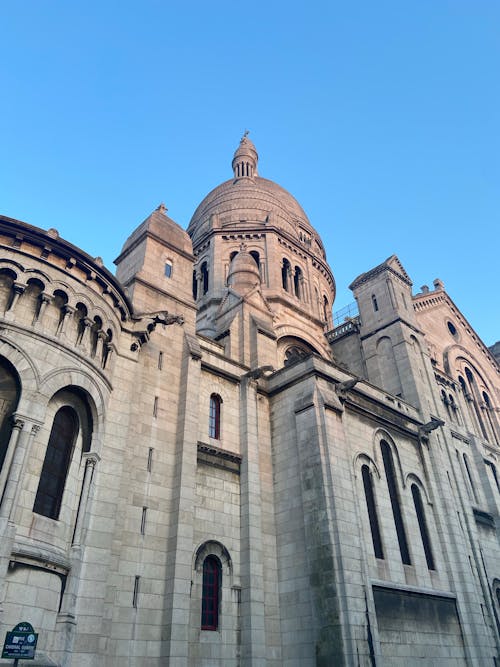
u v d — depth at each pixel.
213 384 29.41
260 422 30.00
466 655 28.89
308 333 46.44
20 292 20.81
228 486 26.73
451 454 39.09
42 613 17.34
